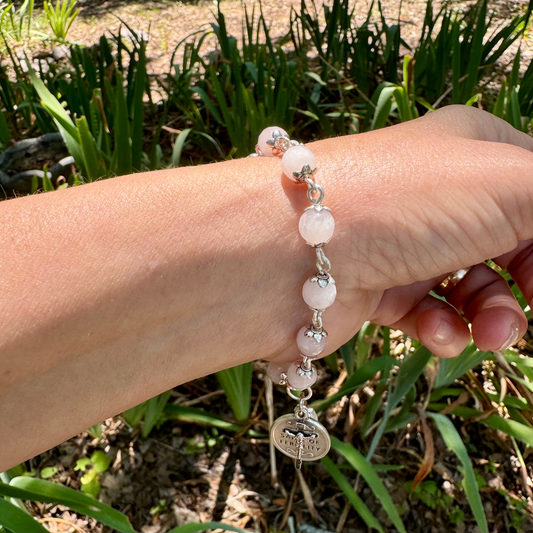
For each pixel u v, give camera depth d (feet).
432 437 0.87
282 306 0.54
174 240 0.49
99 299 0.46
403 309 0.67
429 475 0.87
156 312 0.48
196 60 1.81
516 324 0.62
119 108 1.07
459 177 0.53
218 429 0.93
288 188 0.53
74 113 1.58
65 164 1.50
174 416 0.92
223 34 1.72
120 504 0.84
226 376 0.86
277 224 0.52
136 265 0.47
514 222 0.53
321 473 0.87
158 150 1.33
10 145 1.75
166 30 2.61
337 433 0.91
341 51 1.90
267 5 2.80
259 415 0.94
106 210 0.49
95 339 0.46
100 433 0.91
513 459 0.88
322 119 1.46
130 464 0.88
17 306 0.44
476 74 1.45
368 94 1.79
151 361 0.50
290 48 2.28
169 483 0.86
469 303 0.66
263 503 0.84
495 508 0.83
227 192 0.52
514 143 0.66
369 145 0.57
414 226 0.53
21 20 2.49
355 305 0.60
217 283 0.50
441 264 0.55
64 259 0.46
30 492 0.65
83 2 2.93
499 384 0.96
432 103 1.71
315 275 0.53
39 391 0.46
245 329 0.53
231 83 1.78
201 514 0.83
